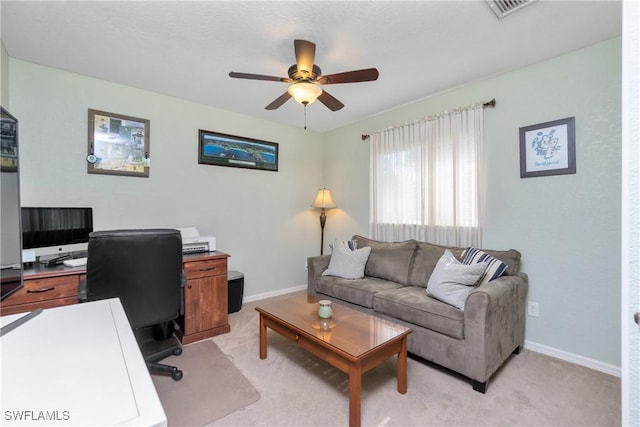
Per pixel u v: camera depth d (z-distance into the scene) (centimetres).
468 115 289
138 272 189
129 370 67
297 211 439
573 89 231
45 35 213
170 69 265
